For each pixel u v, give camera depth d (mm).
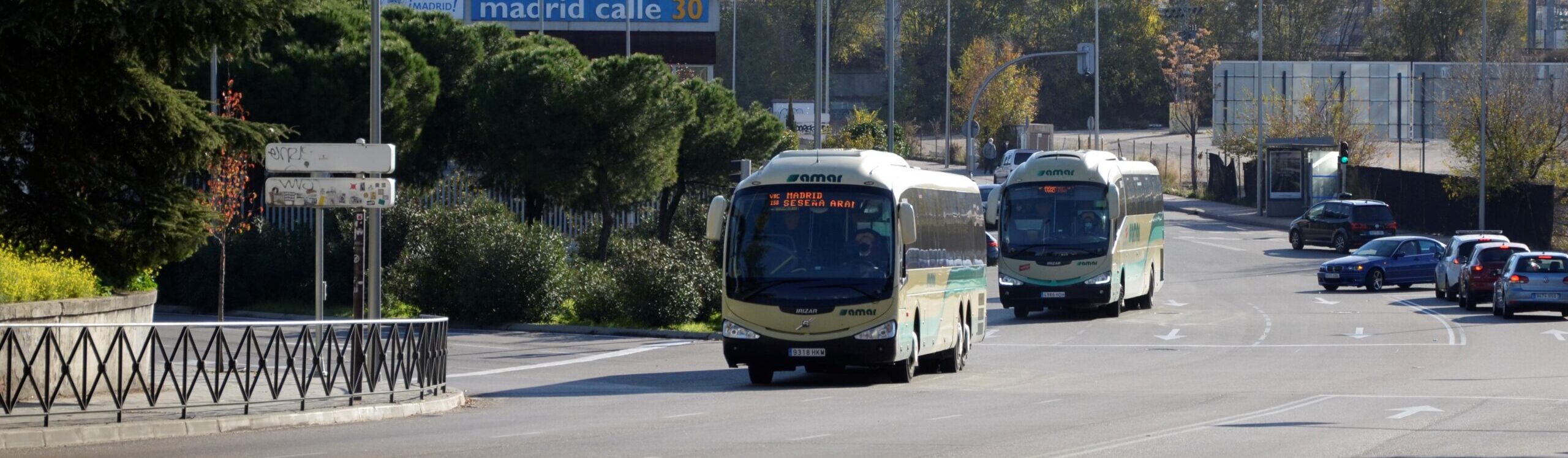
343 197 46125
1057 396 48594
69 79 41062
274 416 38188
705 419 40844
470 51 104438
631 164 95188
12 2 38500
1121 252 91500
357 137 94438
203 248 95188
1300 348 71125
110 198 44281
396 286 87875
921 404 45781
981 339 68938
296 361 47625
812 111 199875
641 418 41625
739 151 106250
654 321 82688
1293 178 181750
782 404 46125
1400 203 174750
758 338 53250
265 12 41625
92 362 39312
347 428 38500
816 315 52812
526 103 94750
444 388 47219
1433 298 106562
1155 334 80312
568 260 95188
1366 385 52250
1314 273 127688
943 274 60344
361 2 104250
